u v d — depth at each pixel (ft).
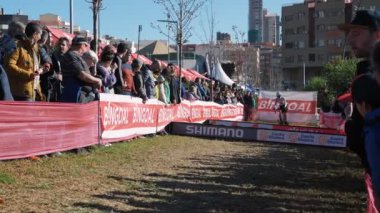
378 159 8.94
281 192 25.04
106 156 30.42
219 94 92.99
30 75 25.79
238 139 51.98
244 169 31.96
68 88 30.58
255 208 21.21
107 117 34.86
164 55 184.55
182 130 52.34
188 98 67.72
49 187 21.11
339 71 164.55
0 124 23.48
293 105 116.26
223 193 23.79
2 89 23.77
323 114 86.33
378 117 9.12
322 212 21.25
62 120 28.37
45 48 29.14
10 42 26.21
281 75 387.55
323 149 48.19
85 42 31.19
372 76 9.77
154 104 46.42
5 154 23.95
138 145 37.55
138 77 41.96
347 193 25.57
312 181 28.96
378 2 214.48
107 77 35.68
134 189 22.81
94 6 40.88
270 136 51.29
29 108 25.29
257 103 117.70
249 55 258.37
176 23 77.41
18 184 20.89
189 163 32.04
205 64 129.90
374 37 12.86
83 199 19.99
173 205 20.68
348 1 363.97
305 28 388.98
